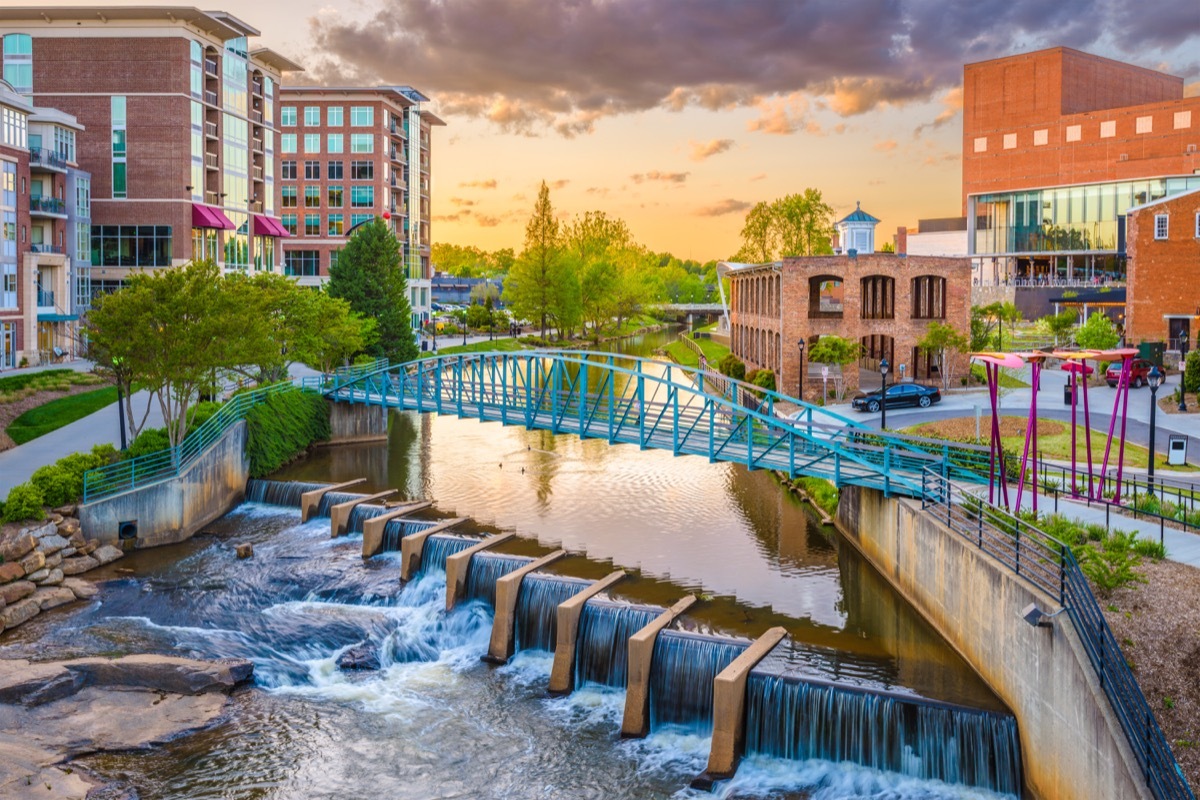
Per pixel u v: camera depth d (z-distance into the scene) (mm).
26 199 67062
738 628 29562
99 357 43844
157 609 33844
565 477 51844
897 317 63875
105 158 77750
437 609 33719
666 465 55344
